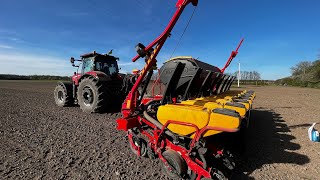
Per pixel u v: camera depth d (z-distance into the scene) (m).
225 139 3.48
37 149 3.92
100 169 3.20
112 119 6.42
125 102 3.66
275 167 3.37
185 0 2.84
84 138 4.58
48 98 11.55
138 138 3.56
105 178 2.94
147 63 3.27
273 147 4.23
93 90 7.23
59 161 3.44
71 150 3.90
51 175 3.00
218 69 7.09
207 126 2.55
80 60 8.47
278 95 17.09
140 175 3.03
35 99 11.02
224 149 3.04
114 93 7.66
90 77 7.53
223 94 5.89
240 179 2.98
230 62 7.29
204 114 2.57
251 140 4.64
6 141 4.31
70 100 8.66
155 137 3.13
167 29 2.99
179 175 2.75
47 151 3.84
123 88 7.83
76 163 3.39
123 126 3.22
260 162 3.54
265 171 3.23
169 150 2.90
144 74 3.32
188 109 2.72
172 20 2.95
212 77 5.86
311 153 3.94
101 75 7.28
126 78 7.59
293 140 4.69
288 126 5.94
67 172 3.10
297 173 3.18
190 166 2.69
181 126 2.78
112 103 7.83
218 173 2.49
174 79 3.61
